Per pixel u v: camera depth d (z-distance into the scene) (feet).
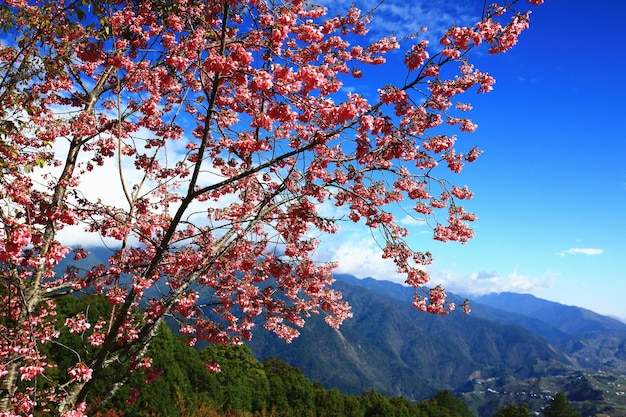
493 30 19.56
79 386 21.75
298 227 27.78
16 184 18.34
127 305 22.00
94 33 20.97
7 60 20.44
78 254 27.17
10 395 20.70
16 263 18.99
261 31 20.31
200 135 28.86
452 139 21.88
